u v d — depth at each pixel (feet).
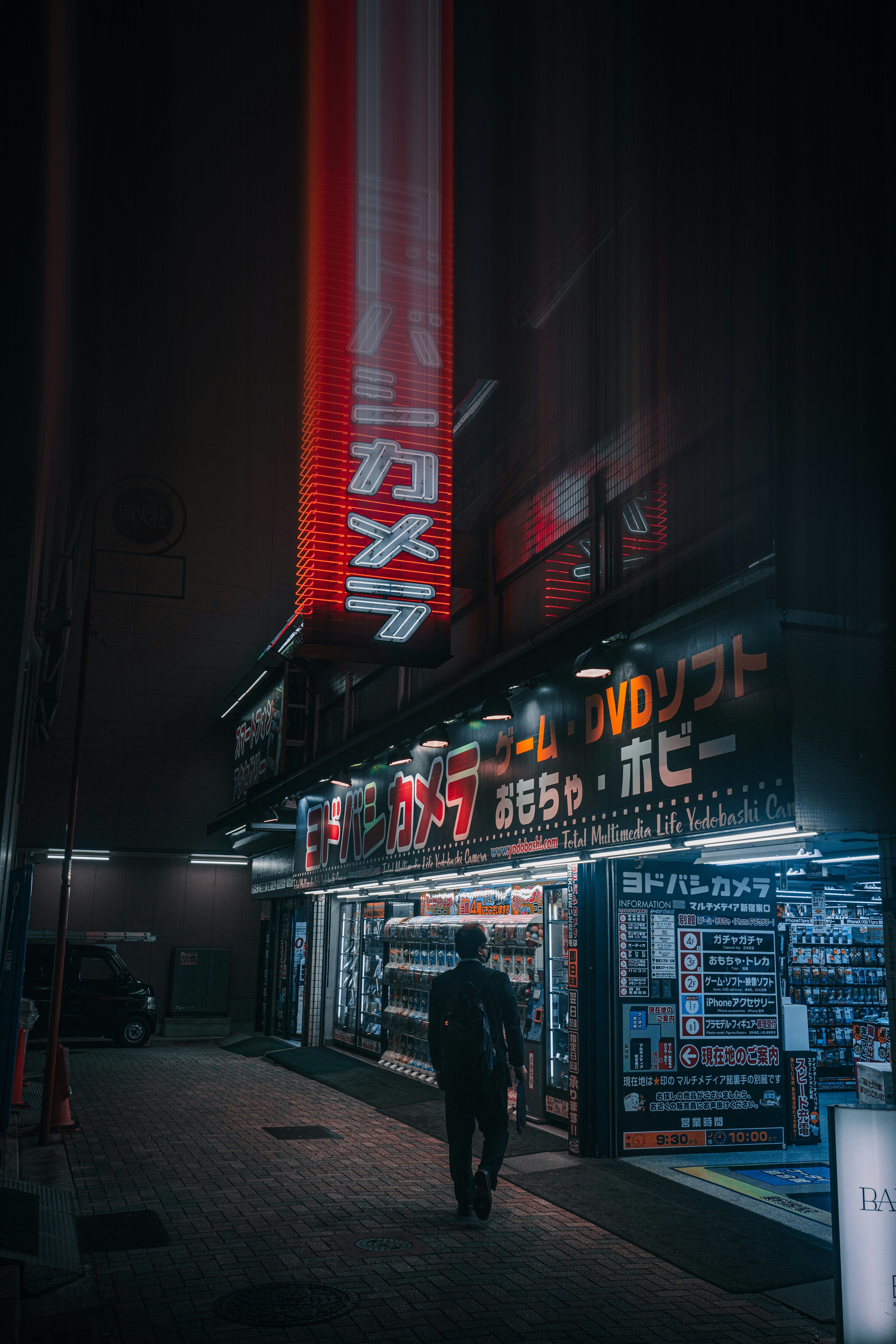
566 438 33.19
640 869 29.71
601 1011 28.73
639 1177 25.86
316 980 59.88
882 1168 13.71
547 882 34.47
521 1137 31.27
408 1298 17.21
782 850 24.09
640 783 24.97
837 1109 14.05
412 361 29.94
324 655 27.99
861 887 41.37
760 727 20.15
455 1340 15.33
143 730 75.97
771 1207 23.11
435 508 28.96
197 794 77.36
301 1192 25.04
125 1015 67.31
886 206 20.58
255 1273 18.52
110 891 75.72
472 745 36.83
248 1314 16.33
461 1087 22.59
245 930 78.95
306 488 29.43
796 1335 15.65
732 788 21.03
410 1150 30.78
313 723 64.34
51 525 21.31
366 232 30.86
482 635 38.86
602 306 31.50
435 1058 23.62
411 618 27.94
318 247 30.58
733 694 21.30
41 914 73.92
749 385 23.06
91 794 75.10
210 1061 57.77
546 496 34.47
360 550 28.02
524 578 35.96
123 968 69.00
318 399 28.99
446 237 31.65
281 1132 33.76
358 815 50.52
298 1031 64.80
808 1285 17.90
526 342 33.53
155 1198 24.36
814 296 19.95
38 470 13.52
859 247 20.33
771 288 20.54
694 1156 28.32
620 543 29.73
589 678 27.20
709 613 22.52
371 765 49.08
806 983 42.73
